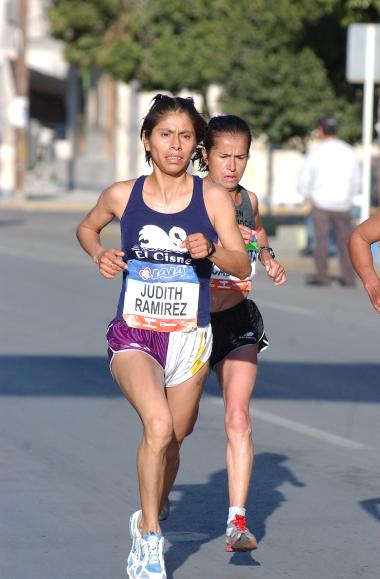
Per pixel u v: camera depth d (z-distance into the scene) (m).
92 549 16.48
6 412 24.75
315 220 47.56
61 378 28.44
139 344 14.89
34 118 131.62
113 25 79.12
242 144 16.92
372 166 99.00
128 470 20.45
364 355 32.59
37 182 126.94
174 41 75.06
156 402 14.44
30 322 36.97
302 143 67.94
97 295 43.91
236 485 16.06
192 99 14.95
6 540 16.80
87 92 124.31
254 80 64.50
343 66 65.44
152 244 14.84
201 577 15.44
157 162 14.77
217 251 14.38
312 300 43.88
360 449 22.30
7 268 53.25
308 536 17.19
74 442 22.33
